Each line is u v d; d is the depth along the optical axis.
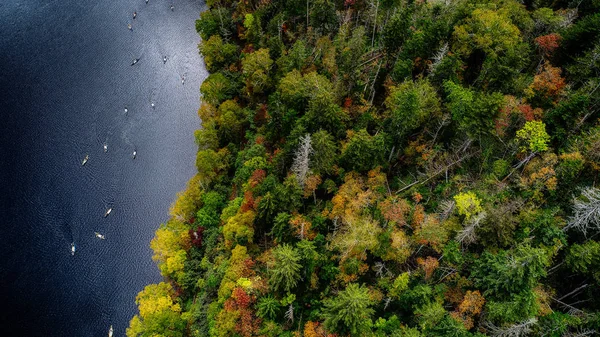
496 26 86.75
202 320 82.94
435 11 102.56
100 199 115.69
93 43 149.00
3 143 128.00
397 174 83.31
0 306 101.56
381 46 104.25
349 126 88.81
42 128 130.50
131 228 110.50
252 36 128.38
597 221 58.47
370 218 72.25
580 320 57.38
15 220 114.12
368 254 72.88
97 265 105.62
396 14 97.00
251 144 102.56
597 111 72.50
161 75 138.88
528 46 84.75
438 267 66.00
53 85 139.38
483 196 67.50
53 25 154.75
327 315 63.47
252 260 81.56
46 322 99.06
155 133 126.12
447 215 68.75
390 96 85.88
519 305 55.97
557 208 63.62
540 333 57.53
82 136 127.69
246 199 85.81
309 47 112.69
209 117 114.25
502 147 75.69
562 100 76.44
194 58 142.38
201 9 157.88
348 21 115.00
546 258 54.56
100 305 100.38
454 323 59.03
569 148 68.81
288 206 78.81
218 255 89.25
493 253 63.72
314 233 76.94
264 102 113.81
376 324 63.72
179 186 116.00
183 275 90.44
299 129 84.19
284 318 73.31
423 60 92.50
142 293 89.75
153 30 151.75
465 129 74.06
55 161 123.50
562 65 84.19
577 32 81.69
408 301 65.25
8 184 120.44
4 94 138.38
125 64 142.62
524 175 70.88
